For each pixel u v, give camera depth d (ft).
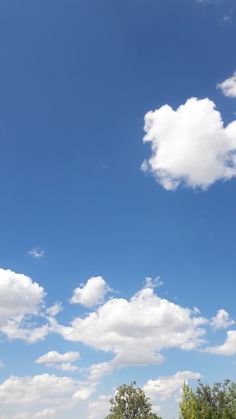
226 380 186.19
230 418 172.24
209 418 172.35
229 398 180.96
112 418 251.39
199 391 185.68
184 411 169.48
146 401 258.78
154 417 253.24
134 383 262.26
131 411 254.88
